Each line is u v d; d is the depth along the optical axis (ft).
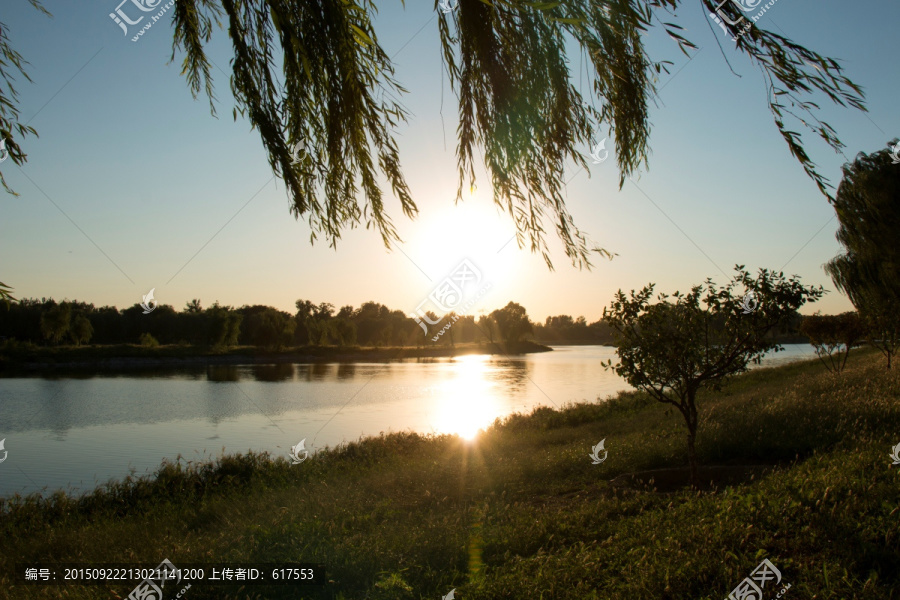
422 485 31.27
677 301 27.66
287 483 35.73
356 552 18.12
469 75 10.30
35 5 12.15
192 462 48.60
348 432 69.92
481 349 299.38
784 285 26.05
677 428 41.11
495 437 54.70
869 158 56.59
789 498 17.06
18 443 61.98
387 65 10.28
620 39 9.77
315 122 10.57
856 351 162.30
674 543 15.58
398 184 10.63
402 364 210.18
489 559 17.97
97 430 70.18
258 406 92.68
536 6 8.34
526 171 10.75
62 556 21.48
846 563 12.98
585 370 180.86
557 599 13.65
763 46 7.59
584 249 11.26
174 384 125.80
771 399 50.34
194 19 11.69
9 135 11.71
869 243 56.65
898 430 28.04
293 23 9.59
